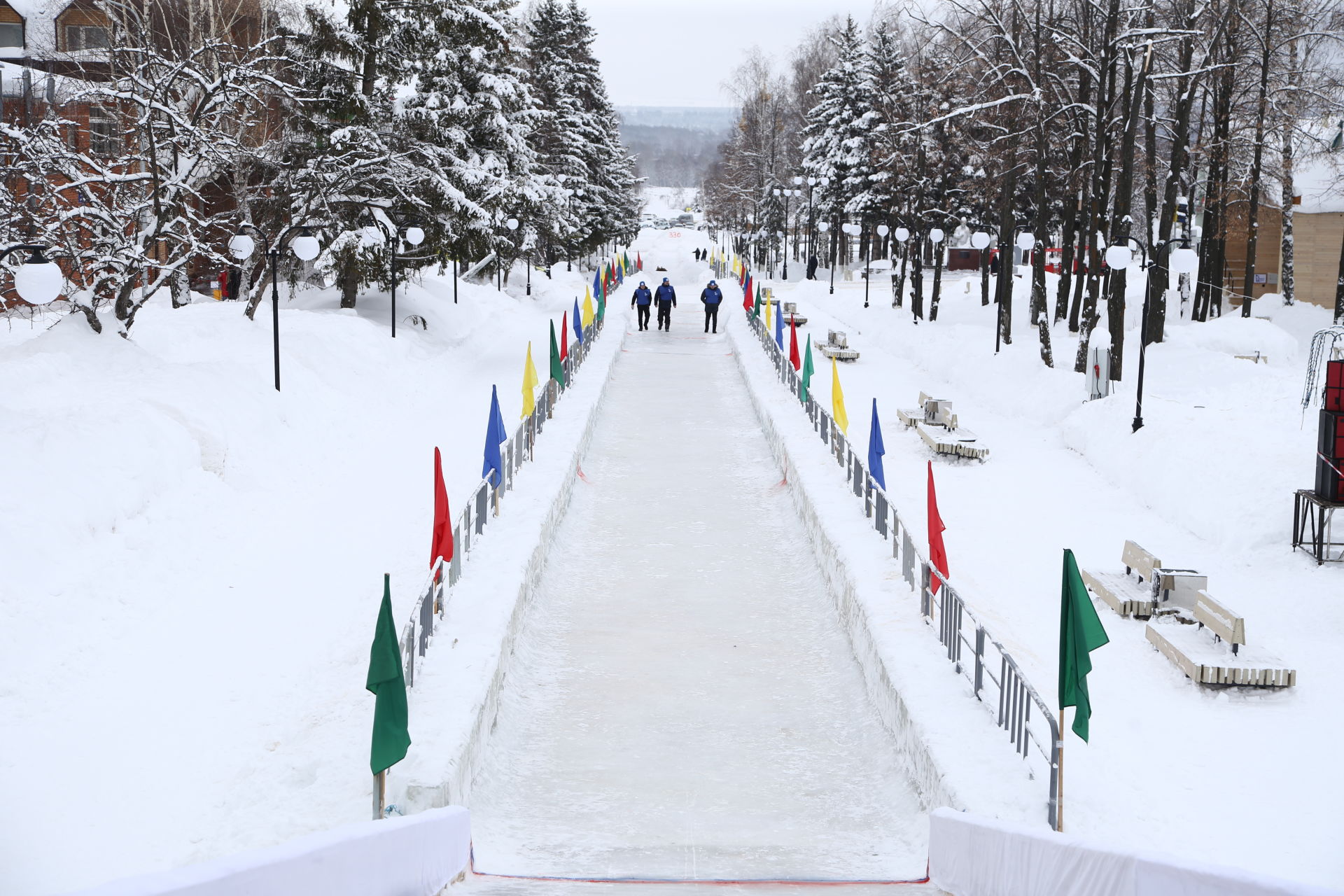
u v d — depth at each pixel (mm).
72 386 18406
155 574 13242
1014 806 8781
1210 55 29750
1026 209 60656
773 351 33250
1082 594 8492
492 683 11219
